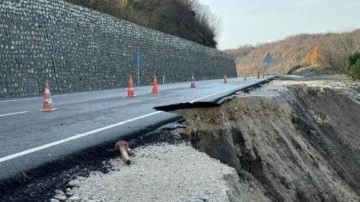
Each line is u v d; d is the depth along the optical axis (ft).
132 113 33.76
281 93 64.95
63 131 25.26
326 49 234.79
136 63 108.68
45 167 17.54
